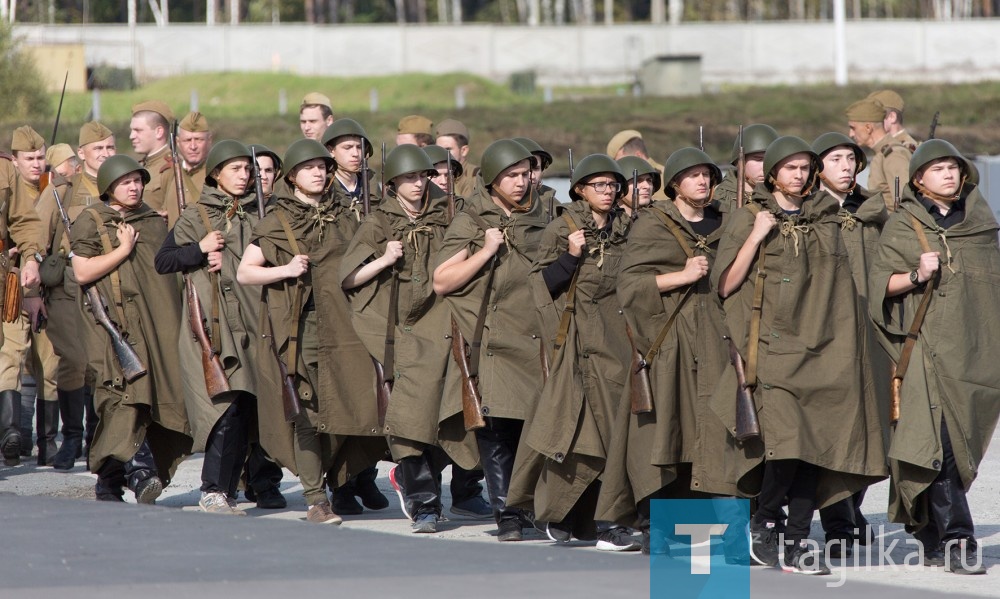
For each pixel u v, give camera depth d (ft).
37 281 104.53
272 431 83.35
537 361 78.79
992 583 67.10
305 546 62.03
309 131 111.45
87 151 109.29
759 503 71.10
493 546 62.59
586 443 74.54
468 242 79.92
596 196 75.97
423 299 82.02
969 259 71.92
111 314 86.89
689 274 71.72
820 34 622.54
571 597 52.29
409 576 55.83
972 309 71.51
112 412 87.04
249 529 66.44
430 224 83.46
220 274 85.15
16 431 108.58
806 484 69.82
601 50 628.28
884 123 103.35
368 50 617.62
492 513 88.22
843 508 75.05
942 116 366.22
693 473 71.82
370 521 87.10
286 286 83.71
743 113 379.35
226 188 87.10
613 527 75.87
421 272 82.33
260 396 83.61
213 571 57.06
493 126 351.46
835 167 77.46
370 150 89.30
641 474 72.18
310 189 84.07
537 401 76.02
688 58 488.44
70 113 414.62
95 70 527.40
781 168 71.05
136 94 498.69
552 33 629.92
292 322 82.99
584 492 77.00
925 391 70.44
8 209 101.91
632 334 72.69
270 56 611.06
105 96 481.05
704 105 397.80
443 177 93.91
